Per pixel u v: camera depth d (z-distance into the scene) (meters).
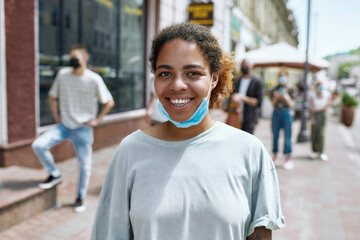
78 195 3.85
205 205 1.03
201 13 5.65
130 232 1.17
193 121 1.06
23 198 3.40
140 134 1.16
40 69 5.39
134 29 8.04
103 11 6.93
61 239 3.19
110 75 7.27
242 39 17.44
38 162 5.14
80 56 3.57
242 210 1.06
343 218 4.01
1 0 4.45
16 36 4.71
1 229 3.24
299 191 4.98
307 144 8.84
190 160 1.07
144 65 8.51
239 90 4.94
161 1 8.60
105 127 6.98
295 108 13.30
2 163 4.56
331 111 22.72
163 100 1.08
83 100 3.68
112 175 1.22
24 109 4.90
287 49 8.17
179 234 1.04
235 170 1.06
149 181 1.08
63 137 3.70
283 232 3.62
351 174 5.97
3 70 4.54
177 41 1.04
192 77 1.04
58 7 5.71
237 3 15.79
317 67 9.02
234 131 1.13
